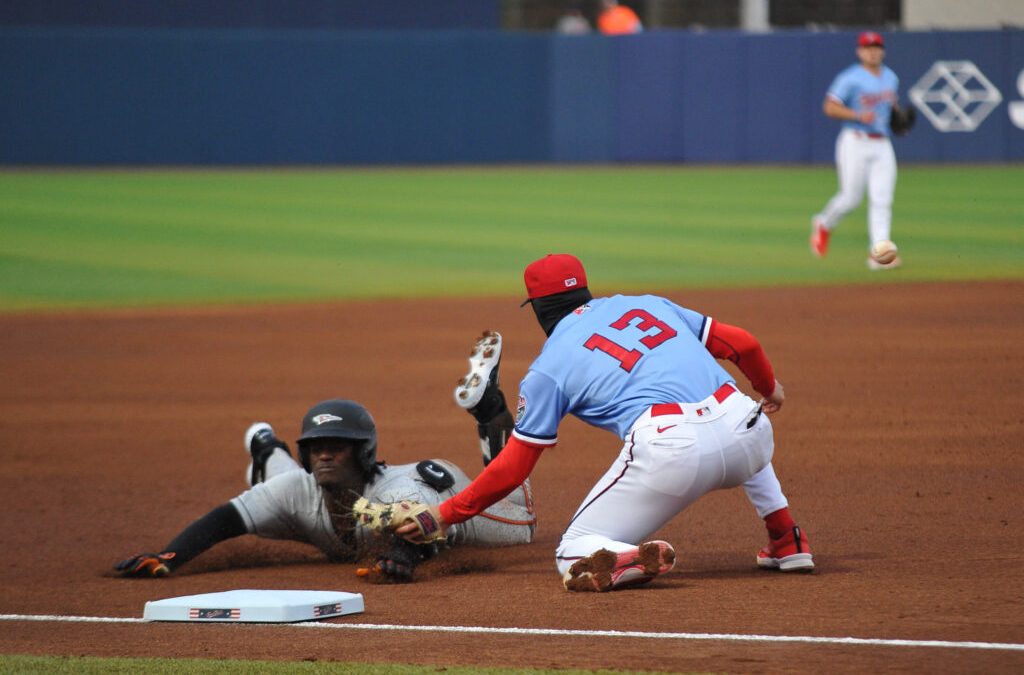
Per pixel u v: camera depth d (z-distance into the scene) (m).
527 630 14.80
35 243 62.56
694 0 124.06
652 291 46.06
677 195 81.31
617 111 101.62
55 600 16.92
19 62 99.19
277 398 31.70
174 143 101.25
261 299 47.34
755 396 30.47
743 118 99.50
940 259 53.78
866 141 49.22
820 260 54.50
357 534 18.69
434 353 36.97
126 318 43.91
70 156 100.62
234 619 15.51
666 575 17.52
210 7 110.56
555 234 64.25
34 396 32.50
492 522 19.17
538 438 16.62
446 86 102.19
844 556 18.34
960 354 34.72
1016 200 74.88
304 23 112.31
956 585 16.52
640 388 16.61
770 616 15.21
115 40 99.44
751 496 17.50
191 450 26.95
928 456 24.69
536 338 38.41
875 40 48.50
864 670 13.02
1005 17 109.62
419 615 15.71
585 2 124.75
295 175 97.50
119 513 22.23
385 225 68.75
